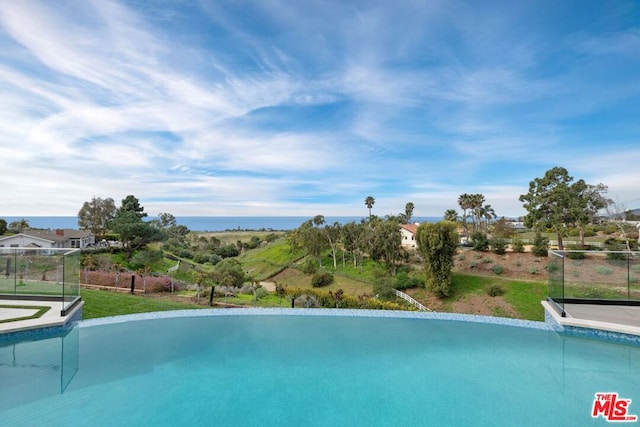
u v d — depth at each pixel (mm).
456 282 31125
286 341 7504
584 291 8766
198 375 5961
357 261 44531
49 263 8820
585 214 36969
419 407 5043
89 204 49906
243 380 5824
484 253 35969
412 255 41125
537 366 6309
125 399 5191
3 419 4641
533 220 39875
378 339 7641
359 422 4719
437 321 8719
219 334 7848
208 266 49531
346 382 5785
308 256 48969
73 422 4625
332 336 7801
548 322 8391
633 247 34625
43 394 5246
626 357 6664
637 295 8500
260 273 47219
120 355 6691
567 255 8883
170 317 8875
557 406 5047
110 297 14609
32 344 7082
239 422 4684
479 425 4648
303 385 5672
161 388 5520
